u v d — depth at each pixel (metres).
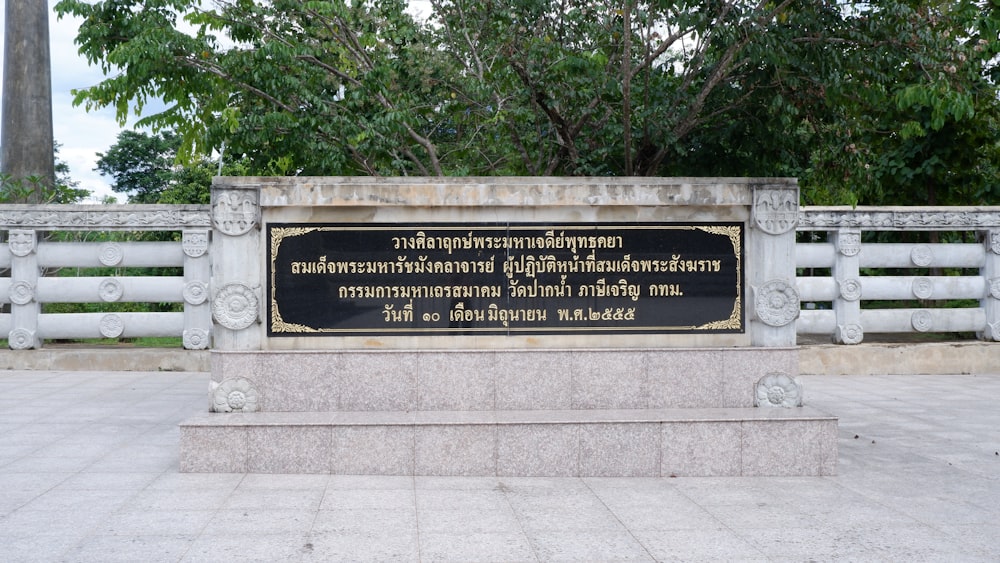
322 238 7.82
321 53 14.88
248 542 5.62
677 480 7.36
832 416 7.61
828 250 14.49
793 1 11.72
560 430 7.41
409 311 7.85
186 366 14.04
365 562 5.30
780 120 12.17
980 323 14.88
